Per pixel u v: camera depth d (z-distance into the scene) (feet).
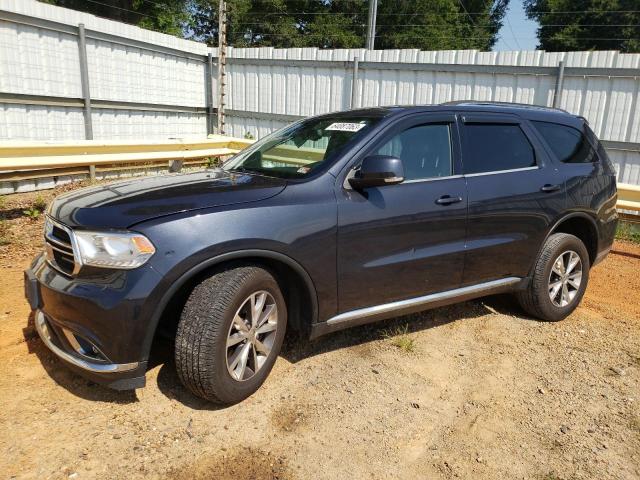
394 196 12.03
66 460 8.88
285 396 11.05
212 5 92.27
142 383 9.66
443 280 13.14
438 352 13.42
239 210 10.13
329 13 99.35
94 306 9.24
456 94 35.32
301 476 8.84
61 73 32.45
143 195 10.44
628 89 30.22
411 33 98.07
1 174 25.17
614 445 10.02
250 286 10.21
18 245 20.26
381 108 13.67
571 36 102.99
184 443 9.46
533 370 12.76
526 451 9.77
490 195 13.51
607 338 14.78
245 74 43.78
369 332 14.28
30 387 10.87
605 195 16.26
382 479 8.89
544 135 15.31
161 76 40.42
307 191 11.07
